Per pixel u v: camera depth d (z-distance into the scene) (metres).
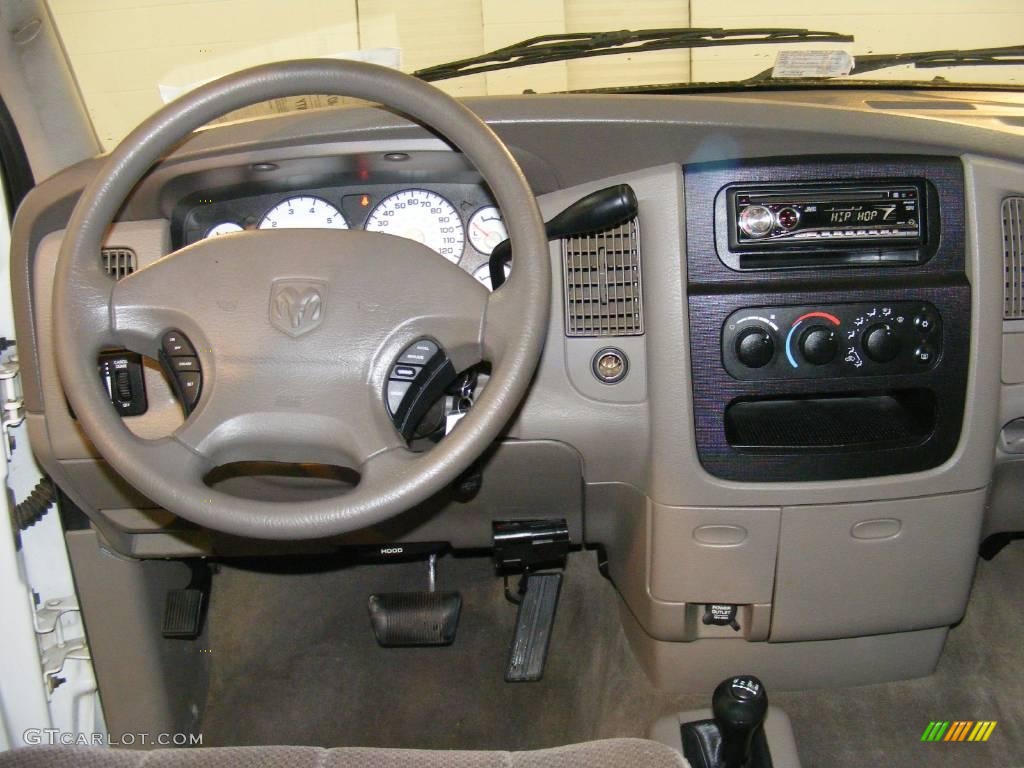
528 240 1.00
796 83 1.62
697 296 1.26
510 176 1.00
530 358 1.00
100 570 1.53
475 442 0.98
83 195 1.00
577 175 1.26
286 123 1.20
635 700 1.66
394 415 1.02
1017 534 1.91
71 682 1.53
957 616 1.44
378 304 1.01
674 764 0.80
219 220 1.35
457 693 1.79
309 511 0.96
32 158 1.33
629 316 1.29
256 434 1.00
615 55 1.70
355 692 1.81
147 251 1.30
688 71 1.82
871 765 1.52
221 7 1.88
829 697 1.65
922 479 1.33
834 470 1.31
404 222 1.34
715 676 1.56
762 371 1.28
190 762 0.81
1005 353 1.33
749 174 1.25
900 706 1.62
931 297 1.28
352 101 1.37
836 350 1.28
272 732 1.74
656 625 1.45
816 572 1.38
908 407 1.39
